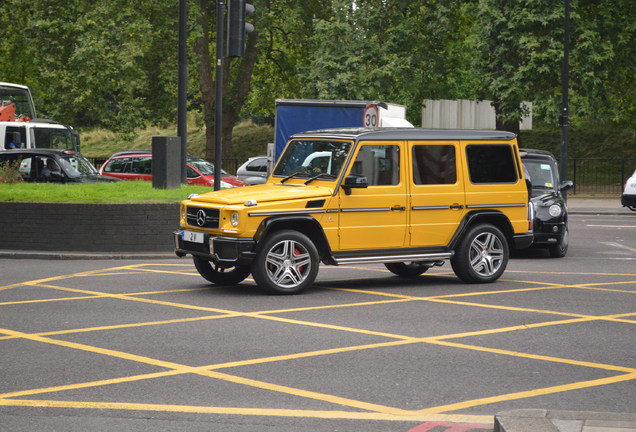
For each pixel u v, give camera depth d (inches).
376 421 266.5
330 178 527.8
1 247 732.0
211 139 1921.8
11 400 286.0
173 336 390.6
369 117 960.9
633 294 526.0
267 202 505.4
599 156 2058.3
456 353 359.3
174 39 1786.4
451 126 1503.4
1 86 1697.8
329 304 480.1
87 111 1763.0
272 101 2154.3
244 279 579.2
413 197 542.3
